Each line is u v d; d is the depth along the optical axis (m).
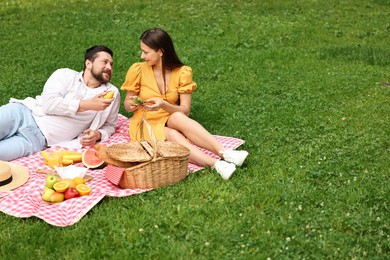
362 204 5.31
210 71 9.65
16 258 4.50
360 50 10.57
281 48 10.80
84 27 12.12
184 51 10.64
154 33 6.37
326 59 10.22
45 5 13.98
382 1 14.50
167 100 6.58
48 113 6.50
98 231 4.81
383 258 4.49
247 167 6.13
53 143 6.60
